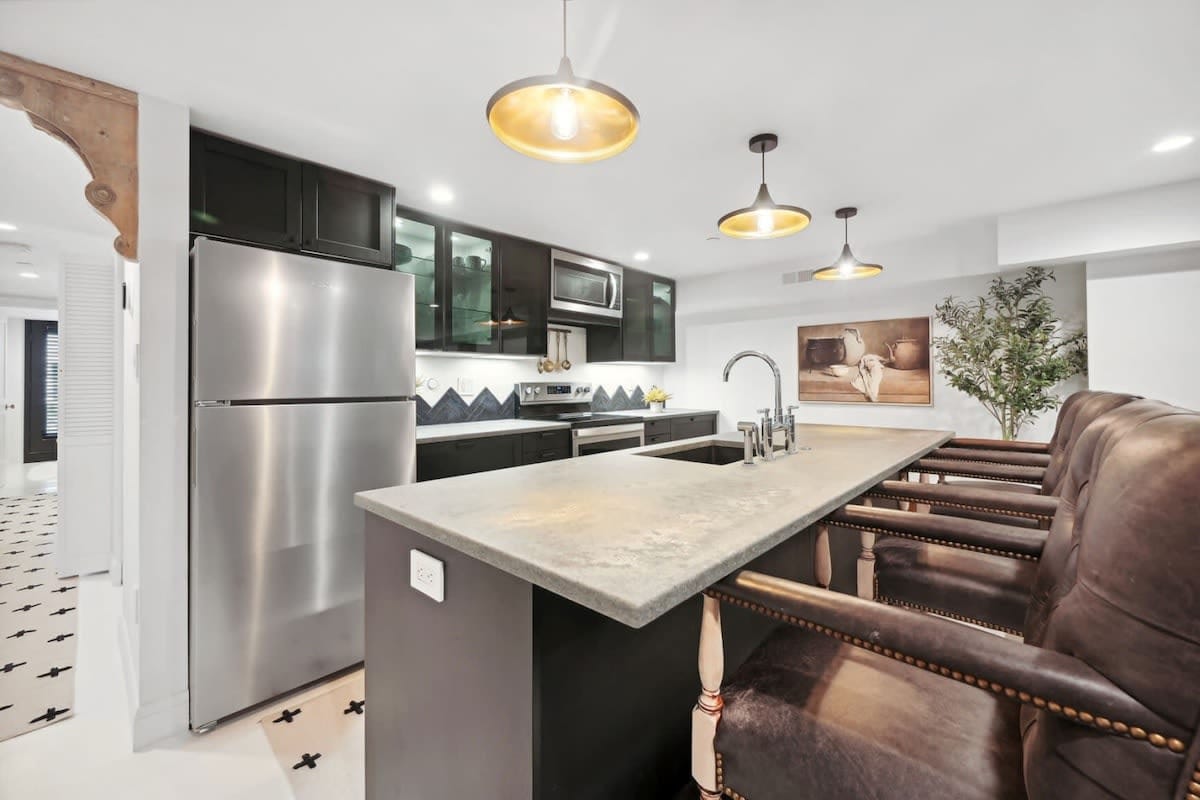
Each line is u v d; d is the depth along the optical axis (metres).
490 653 0.94
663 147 2.24
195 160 1.95
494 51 1.58
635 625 0.66
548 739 0.88
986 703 0.88
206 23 1.43
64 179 2.43
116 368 2.95
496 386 3.94
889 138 2.18
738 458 2.50
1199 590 0.54
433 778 1.08
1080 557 0.76
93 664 2.12
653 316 4.88
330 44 1.53
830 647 1.06
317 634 1.98
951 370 3.60
